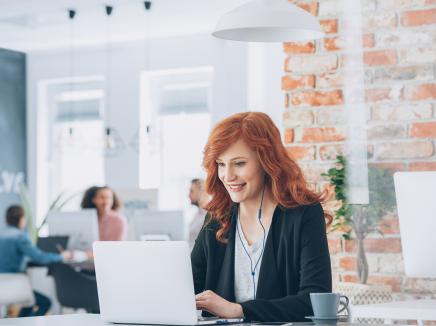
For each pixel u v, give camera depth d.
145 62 9.95
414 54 4.03
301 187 2.64
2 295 7.09
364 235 4.09
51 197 10.50
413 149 4.02
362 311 2.81
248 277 2.64
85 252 7.84
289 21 3.04
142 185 9.95
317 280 2.52
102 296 2.39
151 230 7.37
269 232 2.62
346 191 4.16
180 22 9.12
